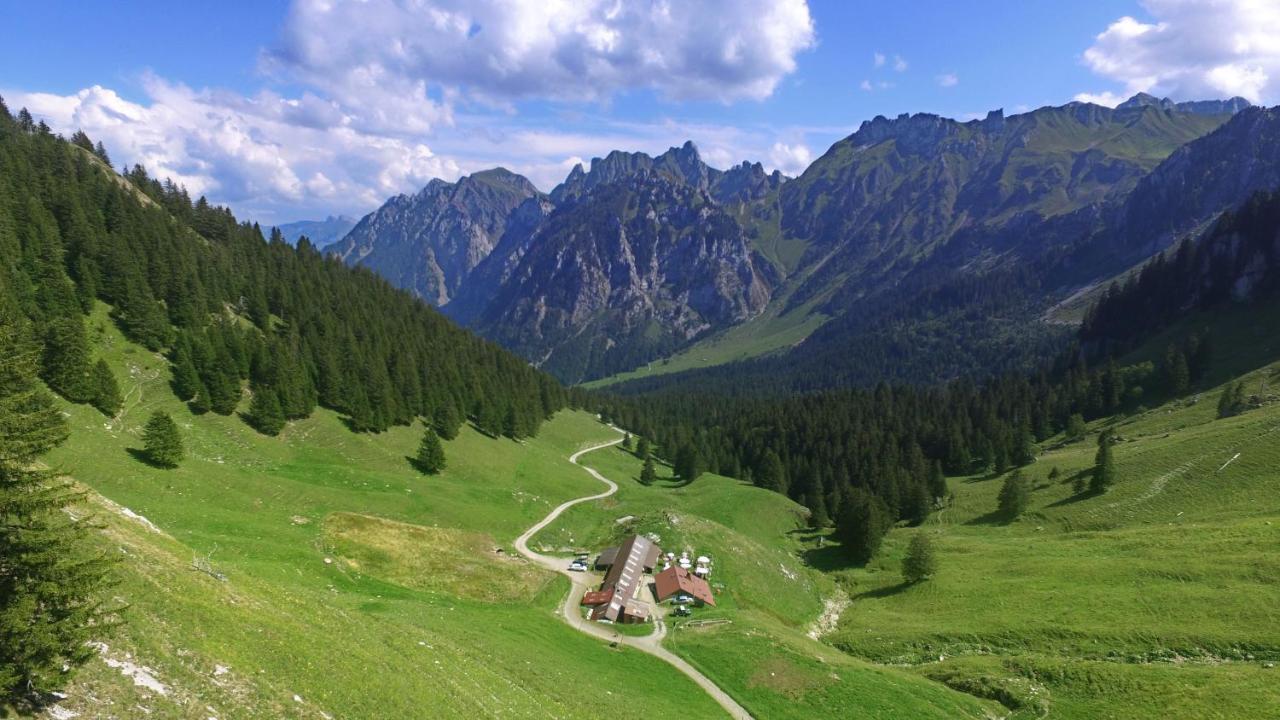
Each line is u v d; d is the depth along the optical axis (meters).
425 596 67.19
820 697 59.62
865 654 76.31
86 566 22.27
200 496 75.62
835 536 122.00
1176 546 81.94
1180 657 60.09
